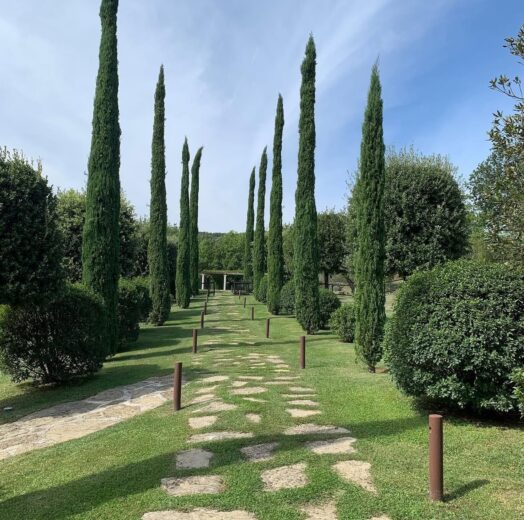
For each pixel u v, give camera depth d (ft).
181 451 15.34
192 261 133.90
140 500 11.76
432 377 17.74
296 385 25.52
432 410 19.48
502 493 11.76
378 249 30.42
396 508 10.98
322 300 58.54
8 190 22.53
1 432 20.52
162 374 31.22
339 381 26.22
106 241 39.22
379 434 16.63
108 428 19.60
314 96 54.90
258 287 115.65
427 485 12.26
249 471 13.34
